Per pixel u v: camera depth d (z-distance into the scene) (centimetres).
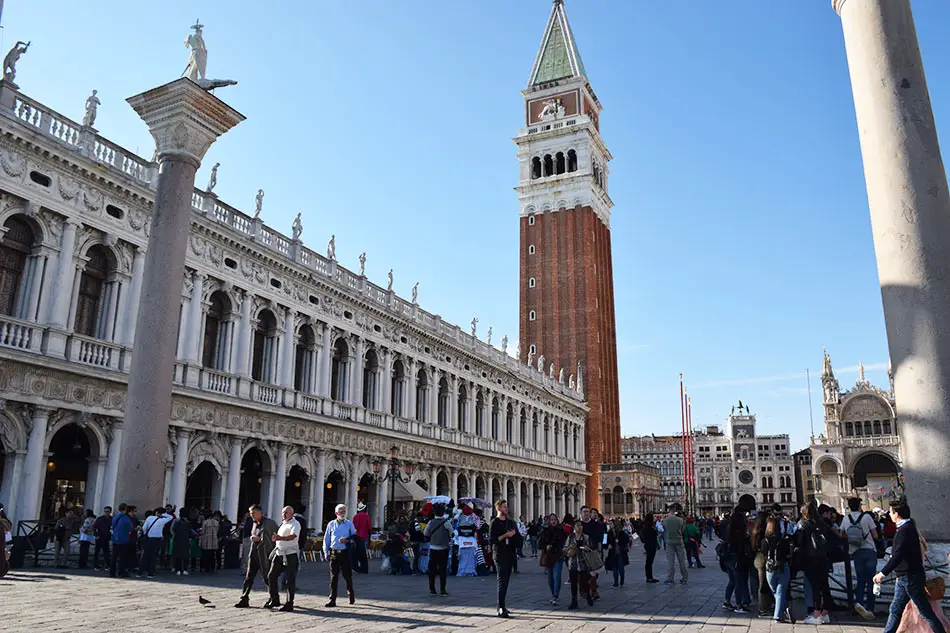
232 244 4188
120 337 3525
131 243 3628
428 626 1494
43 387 3084
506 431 7800
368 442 5256
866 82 1698
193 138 2389
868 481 12800
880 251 1636
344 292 5112
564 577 2811
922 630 1191
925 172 1603
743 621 1672
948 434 1477
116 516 2214
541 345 10888
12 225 3158
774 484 19538
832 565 1984
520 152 11869
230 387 4091
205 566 2666
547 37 12438
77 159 3322
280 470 4381
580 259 10975
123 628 1326
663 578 2906
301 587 2269
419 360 6134
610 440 10825
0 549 1623
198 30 2512
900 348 1564
